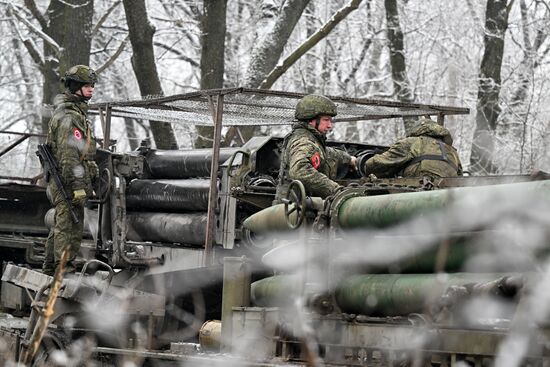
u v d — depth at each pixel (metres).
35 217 23.41
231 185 15.86
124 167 17.23
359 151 17.47
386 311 11.34
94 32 38.12
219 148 16.56
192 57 45.59
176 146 31.33
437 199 10.45
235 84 40.56
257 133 37.94
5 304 19.81
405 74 36.88
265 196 15.65
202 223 16.52
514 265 9.98
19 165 46.34
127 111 21.25
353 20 42.94
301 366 11.38
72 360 15.34
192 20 41.59
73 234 16.72
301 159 14.44
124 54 44.75
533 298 9.00
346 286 11.79
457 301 10.18
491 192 9.73
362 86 43.72
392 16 36.81
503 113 35.94
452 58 38.00
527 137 34.91
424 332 10.44
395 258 11.31
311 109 14.96
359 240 11.77
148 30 31.56
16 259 22.19
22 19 36.38
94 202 17.28
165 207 17.48
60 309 15.69
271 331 12.40
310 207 12.45
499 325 10.08
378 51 44.09
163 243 17.47
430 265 11.00
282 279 13.00
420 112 19.94
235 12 41.12
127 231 17.89
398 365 10.76
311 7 42.81
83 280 15.72
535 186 9.35
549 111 35.59
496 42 33.72
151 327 15.54
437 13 40.75
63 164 16.53
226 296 13.41
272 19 32.50
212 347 14.14
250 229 14.52
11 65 49.31
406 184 13.96
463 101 37.22
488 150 32.41
